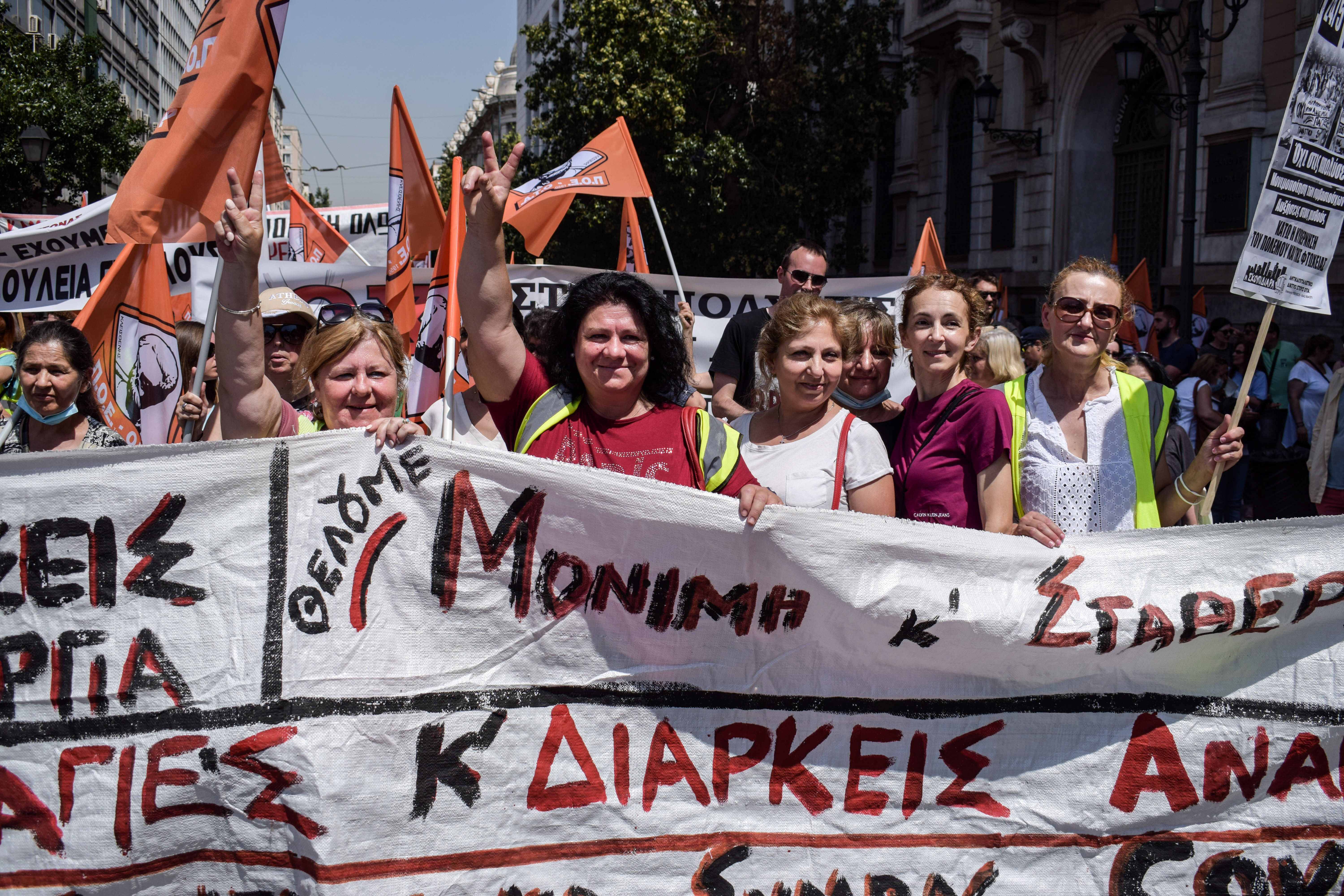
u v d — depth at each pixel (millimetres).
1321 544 2664
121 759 2291
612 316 2643
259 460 2354
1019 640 2604
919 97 20328
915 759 2584
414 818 2338
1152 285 15086
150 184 3150
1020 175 17312
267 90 3227
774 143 17609
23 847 2277
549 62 17203
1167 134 14875
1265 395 9484
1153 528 2764
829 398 3021
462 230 3271
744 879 2494
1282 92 12094
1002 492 2961
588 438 2717
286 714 2311
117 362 4113
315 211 6914
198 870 2303
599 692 2463
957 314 3156
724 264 17406
